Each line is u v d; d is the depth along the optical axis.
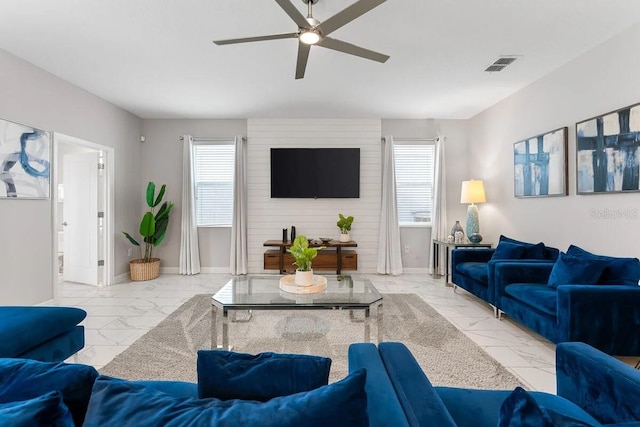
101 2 2.34
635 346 2.12
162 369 2.18
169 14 2.48
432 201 5.28
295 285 2.62
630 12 2.42
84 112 4.02
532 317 2.59
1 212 3.02
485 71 3.47
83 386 0.78
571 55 3.08
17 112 3.15
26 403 0.61
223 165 5.38
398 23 2.60
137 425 0.60
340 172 5.18
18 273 3.18
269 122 5.25
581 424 0.55
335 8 2.40
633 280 2.33
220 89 4.00
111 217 4.56
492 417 1.10
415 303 3.65
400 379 1.04
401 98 4.32
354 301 2.36
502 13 2.46
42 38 2.82
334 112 4.95
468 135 5.31
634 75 2.54
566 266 2.59
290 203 5.27
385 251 5.17
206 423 0.59
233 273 5.16
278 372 0.80
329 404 0.62
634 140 2.51
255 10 2.44
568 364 1.24
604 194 2.79
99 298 3.86
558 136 3.29
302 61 2.56
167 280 4.79
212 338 2.42
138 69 3.43
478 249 4.08
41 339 1.81
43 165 3.43
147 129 5.31
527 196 3.80
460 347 2.52
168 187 5.32
